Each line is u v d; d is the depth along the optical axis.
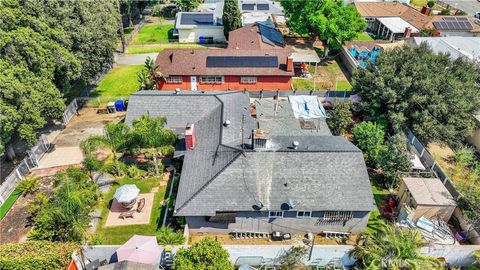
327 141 34.19
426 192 31.06
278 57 54.22
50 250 25.41
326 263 27.59
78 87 53.88
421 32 68.56
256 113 42.50
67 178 29.59
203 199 28.73
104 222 31.36
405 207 30.83
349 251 26.77
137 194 32.03
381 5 82.06
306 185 29.42
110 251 26.78
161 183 35.75
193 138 34.22
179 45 72.44
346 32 60.25
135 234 30.25
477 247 27.08
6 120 31.23
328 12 61.53
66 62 37.75
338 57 66.50
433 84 39.56
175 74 51.47
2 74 31.89
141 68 60.91
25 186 34.44
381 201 34.22
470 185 33.91
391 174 34.91
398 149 34.94
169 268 26.73
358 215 29.45
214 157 31.77
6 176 37.34
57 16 39.28
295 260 26.88
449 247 26.97
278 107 43.91
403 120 39.97
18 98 32.69
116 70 60.22
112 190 34.81
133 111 39.41
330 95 49.72
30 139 34.28
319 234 30.84
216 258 23.81
